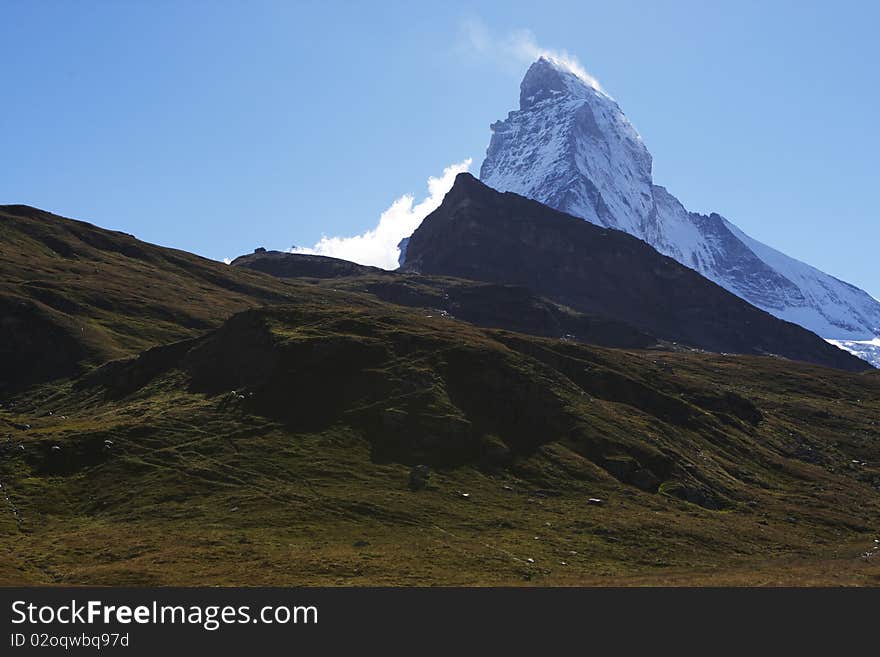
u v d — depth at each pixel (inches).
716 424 6131.9
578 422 5039.4
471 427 4766.2
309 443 4493.1
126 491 3924.7
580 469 4621.1
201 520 3627.0
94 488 3978.8
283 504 3816.4
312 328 5600.4
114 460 4175.7
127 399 5477.4
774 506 4845.0
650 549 3700.8
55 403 6018.7
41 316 7431.1
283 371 5078.7
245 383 5162.4
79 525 3644.2
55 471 4114.2
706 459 5403.5
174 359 5812.0
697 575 3206.2
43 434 4384.8
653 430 5462.6
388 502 3929.6
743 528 4261.8
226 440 4461.1
